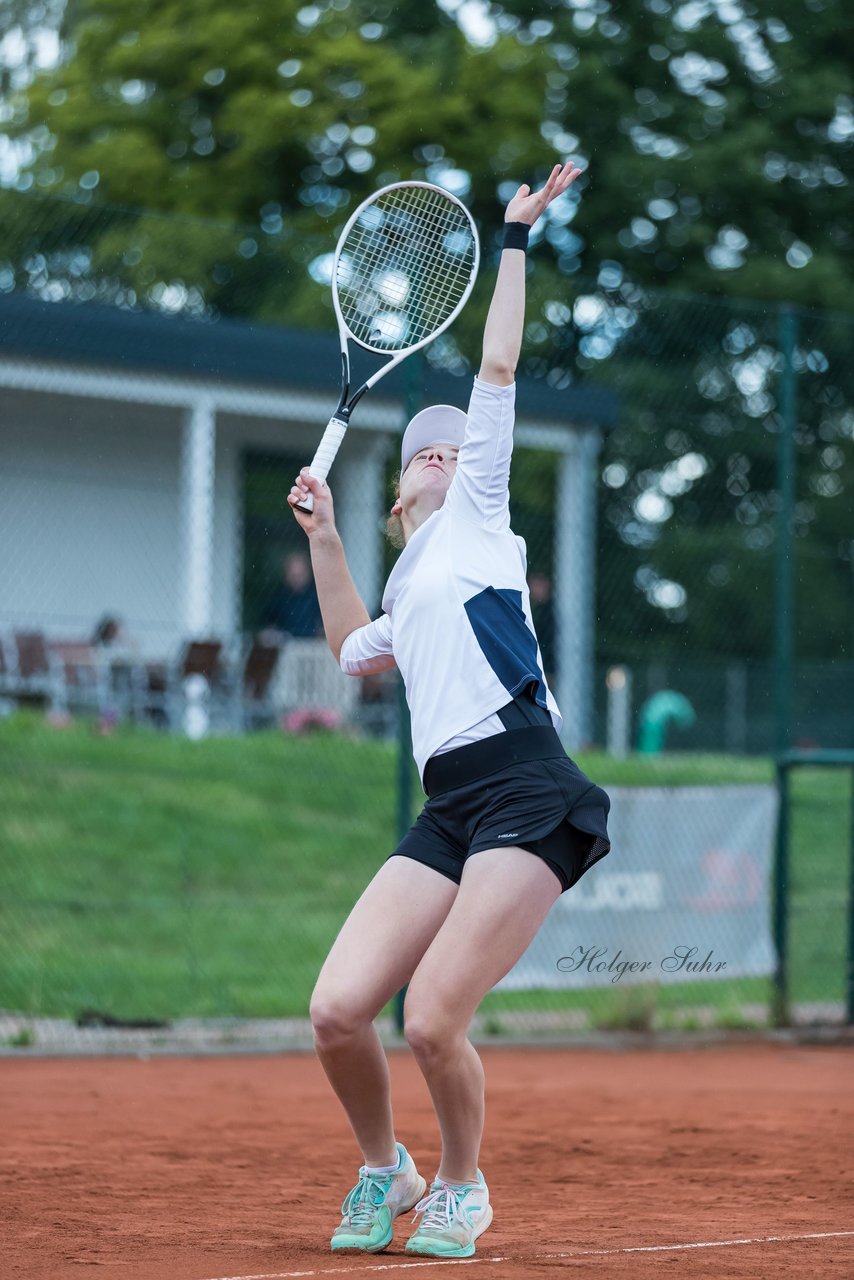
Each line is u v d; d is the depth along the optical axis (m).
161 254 25.72
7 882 26.95
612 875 23.34
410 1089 17.81
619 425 29.66
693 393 29.28
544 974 22.92
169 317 26.61
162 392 27.62
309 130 51.84
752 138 55.31
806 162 57.03
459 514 9.05
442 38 55.50
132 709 31.11
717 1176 12.65
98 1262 8.92
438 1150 13.63
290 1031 22.16
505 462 9.04
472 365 30.69
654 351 28.44
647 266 55.59
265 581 33.31
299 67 52.72
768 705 32.75
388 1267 8.52
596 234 55.19
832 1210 11.04
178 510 33.59
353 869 29.61
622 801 23.44
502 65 53.97
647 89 57.41
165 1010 23.22
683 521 32.59
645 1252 9.11
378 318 11.98
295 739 30.77
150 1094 17.20
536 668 8.96
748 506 32.25
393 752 31.39
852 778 24.62
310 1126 15.23
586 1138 14.70
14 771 29.75
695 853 23.88
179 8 54.25
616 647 32.69
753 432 29.77
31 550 32.41
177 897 27.61
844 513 32.09
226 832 29.66
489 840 8.59
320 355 27.59
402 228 11.96
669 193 55.91
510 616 8.93
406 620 9.05
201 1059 20.36
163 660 31.02
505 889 8.50
